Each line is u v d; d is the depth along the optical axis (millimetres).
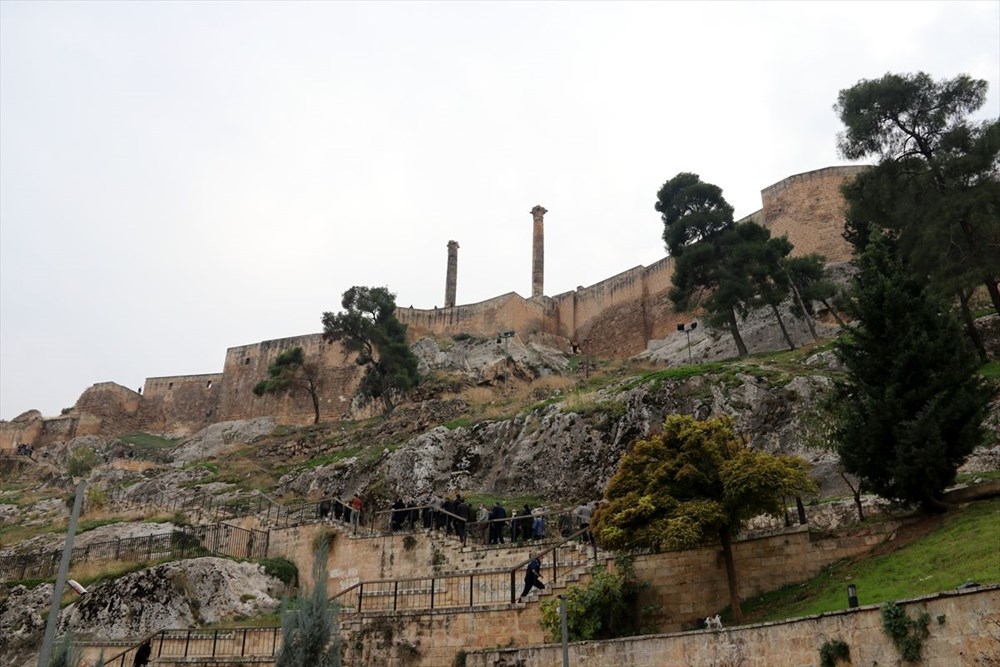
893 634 12289
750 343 45156
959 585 13695
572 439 33844
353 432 49406
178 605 24734
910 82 33656
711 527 18172
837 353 21312
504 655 17625
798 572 18453
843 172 52781
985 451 23297
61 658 12953
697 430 19469
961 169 30312
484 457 37031
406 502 32906
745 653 14383
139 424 79062
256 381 75938
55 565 29531
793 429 28703
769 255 41469
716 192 46375
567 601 18344
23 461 59594
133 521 34094
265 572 27125
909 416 18984
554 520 28141
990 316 31406
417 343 64875
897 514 19953
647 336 63219
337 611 12727
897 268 21328
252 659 20453
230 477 44969
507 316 66250
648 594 19188
